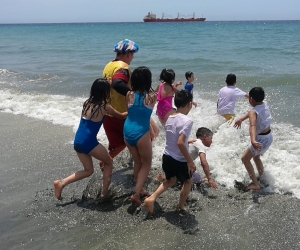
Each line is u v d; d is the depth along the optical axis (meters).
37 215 4.33
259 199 4.57
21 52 28.25
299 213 4.21
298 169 5.02
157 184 5.06
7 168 5.71
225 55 21.36
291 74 12.98
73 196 4.77
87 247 3.71
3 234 3.96
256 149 4.44
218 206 4.44
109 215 4.30
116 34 61.91
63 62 20.45
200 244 3.71
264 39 38.09
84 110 4.50
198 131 5.01
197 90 11.29
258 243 3.70
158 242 3.76
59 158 6.05
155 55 22.27
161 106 5.91
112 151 5.23
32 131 7.56
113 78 4.75
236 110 8.52
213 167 5.37
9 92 11.77
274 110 8.52
